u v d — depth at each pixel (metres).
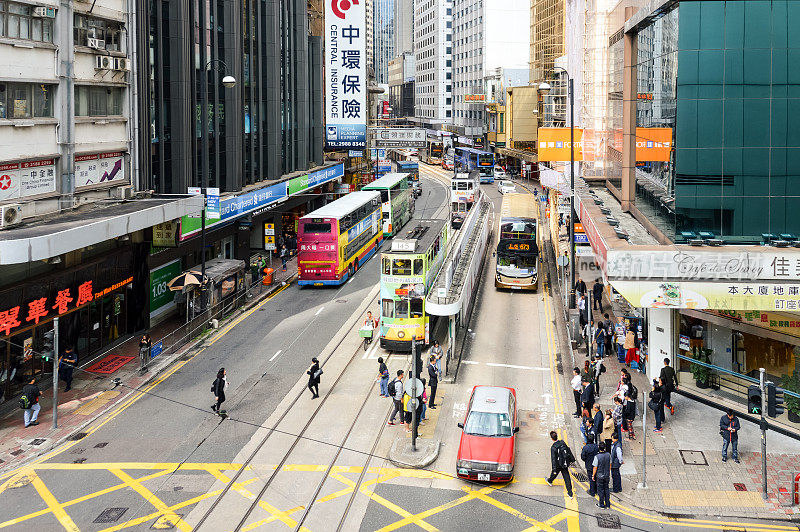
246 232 48.84
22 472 20.48
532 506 18.69
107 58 30.72
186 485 19.62
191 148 41.91
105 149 31.36
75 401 26.08
